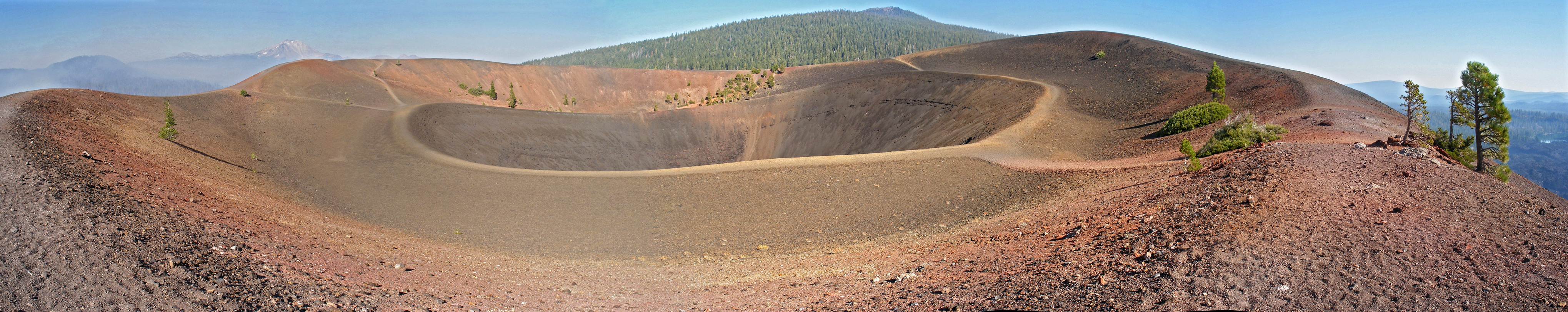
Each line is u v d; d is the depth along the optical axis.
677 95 120.00
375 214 21.12
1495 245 10.10
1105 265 10.41
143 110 35.97
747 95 111.50
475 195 24.41
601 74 123.00
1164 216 13.82
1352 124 28.56
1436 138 21.66
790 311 9.83
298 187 24.61
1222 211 12.95
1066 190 20.84
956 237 16.77
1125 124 45.62
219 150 30.28
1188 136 31.56
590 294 11.76
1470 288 8.41
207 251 11.37
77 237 10.82
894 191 23.50
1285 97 43.88
